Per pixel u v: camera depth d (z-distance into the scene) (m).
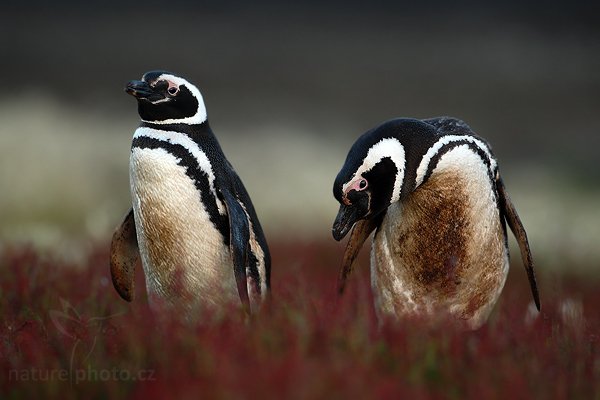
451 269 18.05
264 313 15.81
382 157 17.17
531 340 14.55
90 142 55.06
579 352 14.20
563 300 19.92
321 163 58.91
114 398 12.48
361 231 19.69
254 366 12.14
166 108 18.45
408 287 18.59
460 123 18.22
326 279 24.59
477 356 13.41
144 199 18.38
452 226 17.75
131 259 19.80
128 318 15.82
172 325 14.41
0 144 48.69
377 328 14.49
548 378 12.92
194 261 18.52
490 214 17.84
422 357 13.33
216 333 13.64
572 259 37.88
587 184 65.12
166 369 12.95
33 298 19.22
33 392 12.89
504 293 25.92
